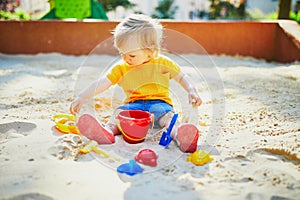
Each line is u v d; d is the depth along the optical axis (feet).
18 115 6.20
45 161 4.34
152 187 3.72
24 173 4.03
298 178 4.01
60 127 5.35
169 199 3.48
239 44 13.53
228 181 3.89
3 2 17.15
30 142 4.89
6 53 13.55
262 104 7.02
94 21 13.24
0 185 3.77
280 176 4.02
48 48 13.55
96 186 3.76
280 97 7.56
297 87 8.56
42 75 10.03
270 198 3.60
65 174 4.02
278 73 10.43
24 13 16.67
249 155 4.58
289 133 5.31
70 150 4.66
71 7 14.20
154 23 5.54
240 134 5.35
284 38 12.53
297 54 11.72
